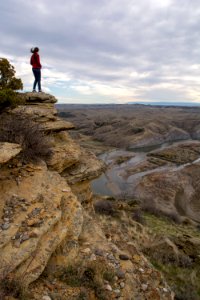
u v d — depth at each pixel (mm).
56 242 5754
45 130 10250
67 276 5504
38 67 12609
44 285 5082
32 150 8219
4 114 9812
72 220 6867
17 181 6914
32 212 5992
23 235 5309
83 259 6133
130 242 8523
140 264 6992
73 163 10555
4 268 4605
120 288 5707
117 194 42812
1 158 6355
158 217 27609
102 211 19969
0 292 4301
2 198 6191
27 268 4934
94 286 5441
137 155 76938
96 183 49125
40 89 12906
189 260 12000
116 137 105938
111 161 68562
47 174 7777
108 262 6348
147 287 6121
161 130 114500
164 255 12211
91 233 7430
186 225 28234
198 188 45656
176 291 9000
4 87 10547
